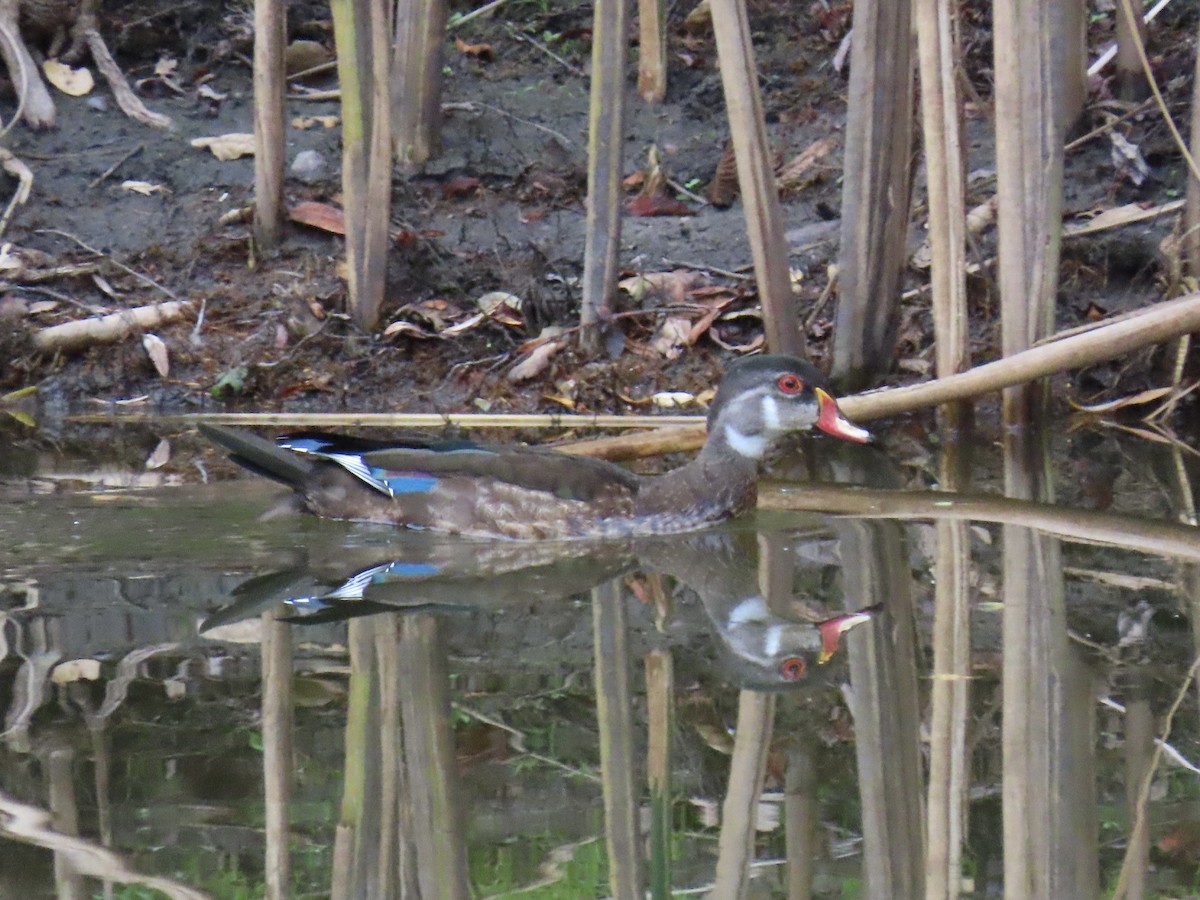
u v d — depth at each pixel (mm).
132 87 18375
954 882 6293
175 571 10219
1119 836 6734
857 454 13656
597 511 11492
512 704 8023
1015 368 12844
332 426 13977
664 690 8250
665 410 14469
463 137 17875
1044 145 12891
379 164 14672
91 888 5922
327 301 15508
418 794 6895
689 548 11172
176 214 16547
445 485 11461
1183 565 10297
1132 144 16641
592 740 7559
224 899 5859
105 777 6969
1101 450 13547
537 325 15438
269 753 7254
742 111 13141
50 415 14438
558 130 18125
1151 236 15609
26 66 17500
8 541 10648
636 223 16812
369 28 14273
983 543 10961
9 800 6688
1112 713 7941
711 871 6316
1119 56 17141
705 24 19688
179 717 7625
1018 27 12625
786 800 6980
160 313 15188
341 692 8055
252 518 11414
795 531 11516
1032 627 9180
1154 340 12547
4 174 16703
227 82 18656
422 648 8820
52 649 8586
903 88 13578
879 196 13820
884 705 8070
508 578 10359
